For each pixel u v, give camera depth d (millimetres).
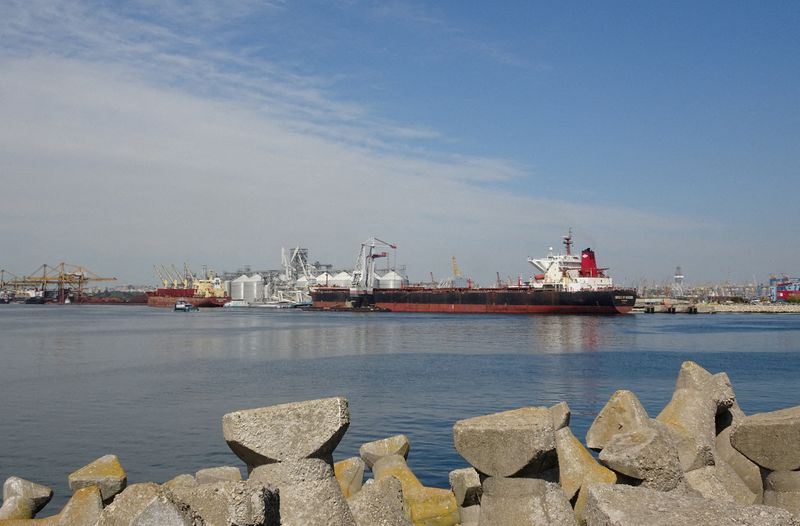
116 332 128250
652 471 8391
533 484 7422
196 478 14297
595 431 10797
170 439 31594
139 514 4918
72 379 56469
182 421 36656
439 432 33250
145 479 24625
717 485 10117
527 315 190375
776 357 78625
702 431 11273
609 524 4871
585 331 128125
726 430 12008
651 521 4762
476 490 11875
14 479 12156
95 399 45281
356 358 77625
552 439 7395
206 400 45094
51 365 68125
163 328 143625
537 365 69000
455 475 12133
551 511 7332
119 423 35969
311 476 7207
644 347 93812
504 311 195625
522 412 8273
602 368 65750
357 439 31703
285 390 50438
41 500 12203
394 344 98812
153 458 27766
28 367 66000
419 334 119875
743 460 11352
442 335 116875
